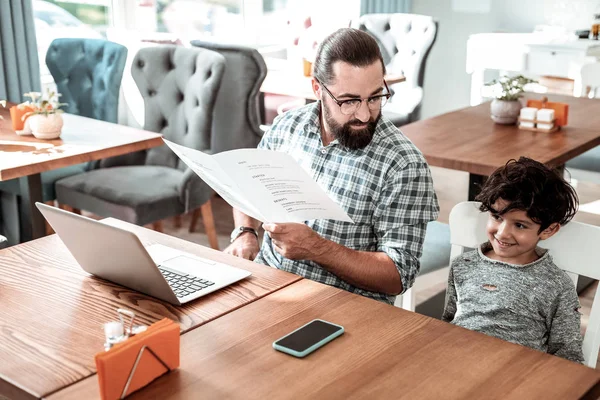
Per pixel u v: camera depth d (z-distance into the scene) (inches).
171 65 131.8
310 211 61.1
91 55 136.5
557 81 197.6
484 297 66.3
